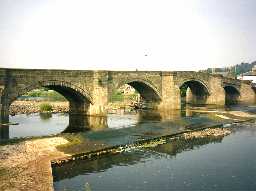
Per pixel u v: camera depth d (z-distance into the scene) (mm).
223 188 32312
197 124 70875
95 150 44031
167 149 48312
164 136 56531
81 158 41656
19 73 63594
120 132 59156
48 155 40562
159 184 33281
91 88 77375
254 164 40562
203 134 60250
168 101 98875
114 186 32594
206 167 39312
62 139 50812
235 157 43969
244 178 35281
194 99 123438
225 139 56375
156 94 97812
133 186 32625
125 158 42938
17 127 67125
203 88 117812
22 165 36188
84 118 80312
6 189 28938
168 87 98625
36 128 66250
